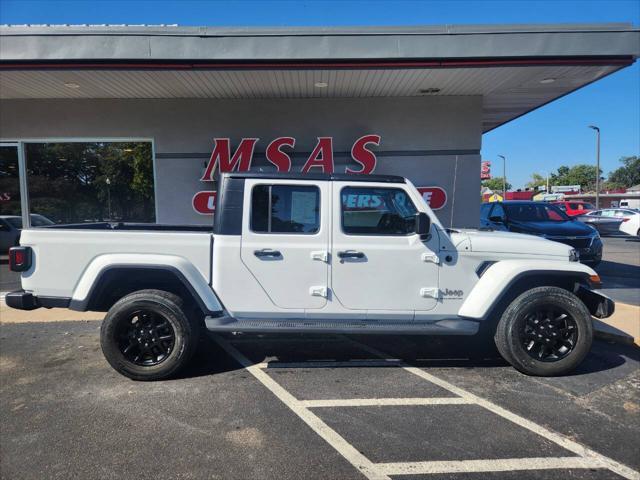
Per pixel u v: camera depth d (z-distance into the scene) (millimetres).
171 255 4617
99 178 9328
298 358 5367
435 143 9266
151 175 9281
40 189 9328
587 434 3605
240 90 8469
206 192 9141
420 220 4430
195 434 3580
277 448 3385
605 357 5402
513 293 4934
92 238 4582
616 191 76312
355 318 4730
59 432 3613
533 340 4746
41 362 5199
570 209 29500
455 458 3264
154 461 3211
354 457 3268
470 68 7277
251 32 6953
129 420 3809
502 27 7047
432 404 4129
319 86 8266
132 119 9078
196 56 6930
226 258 4629
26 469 3117
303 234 4672
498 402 4172
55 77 7488
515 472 3100
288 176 4715
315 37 6996
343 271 4676
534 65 7141
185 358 4594
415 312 4738
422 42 7012
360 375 4832
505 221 11016
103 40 6855
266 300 4676
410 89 8633
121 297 4953
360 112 9195
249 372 4906
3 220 9383
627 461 3240
